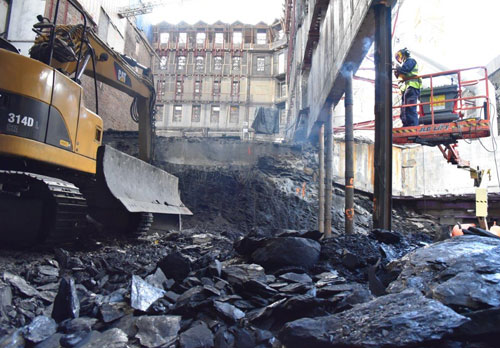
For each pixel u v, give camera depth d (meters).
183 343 2.40
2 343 2.34
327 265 3.91
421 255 3.14
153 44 46.81
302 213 16.28
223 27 47.25
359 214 17.33
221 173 18.05
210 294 3.09
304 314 2.75
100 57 8.69
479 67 7.93
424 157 21.81
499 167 18.39
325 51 11.95
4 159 5.40
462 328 1.86
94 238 6.68
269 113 26.45
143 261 5.12
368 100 22.55
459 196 15.93
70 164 6.08
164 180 9.19
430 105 8.35
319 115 13.55
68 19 20.81
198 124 45.44
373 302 2.36
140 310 2.96
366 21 7.03
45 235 5.12
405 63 8.35
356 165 20.42
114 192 6.28
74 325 2.66
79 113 6.35
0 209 5.08
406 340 1.84
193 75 46.47
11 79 4.98
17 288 3.31
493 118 16.45
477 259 2.74
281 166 18.98
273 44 46.41
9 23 18.75
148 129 11.63
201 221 14.65
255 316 2.72
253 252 4.35
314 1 12.66
